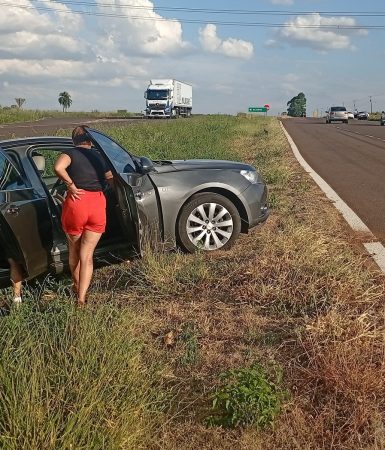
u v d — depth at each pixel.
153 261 5.50
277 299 4.85
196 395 3.49
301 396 3.40
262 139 25.28
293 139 29.77
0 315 4.65
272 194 9.80
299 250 5.82
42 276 5.43
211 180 6.46
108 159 4.83
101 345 3.62
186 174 6.43
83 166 4.67
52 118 57.69
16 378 3.14
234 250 6.56
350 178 13.18
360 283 5.01
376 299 4.79
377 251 6.48
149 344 4.12
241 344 4.11
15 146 5.30
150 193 6.17
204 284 5.32
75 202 4.68
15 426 2.77
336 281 5.04
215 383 3.57
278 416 3.21
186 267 5.57
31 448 2.68
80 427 2.80
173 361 3.89
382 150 21.95
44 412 2.89
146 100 56.50
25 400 2.89
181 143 19.61
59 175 4.61
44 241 5.00
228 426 3.17
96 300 5.05
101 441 2.79
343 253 6.07
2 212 4.67
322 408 3.26
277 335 4.21
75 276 5.04
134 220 5.06
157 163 6.82
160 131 25.20
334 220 8.16
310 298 4.79
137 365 3.56
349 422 3.12
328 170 14.84
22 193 4.97
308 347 3.88
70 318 4.04
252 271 5.38
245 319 4.54
